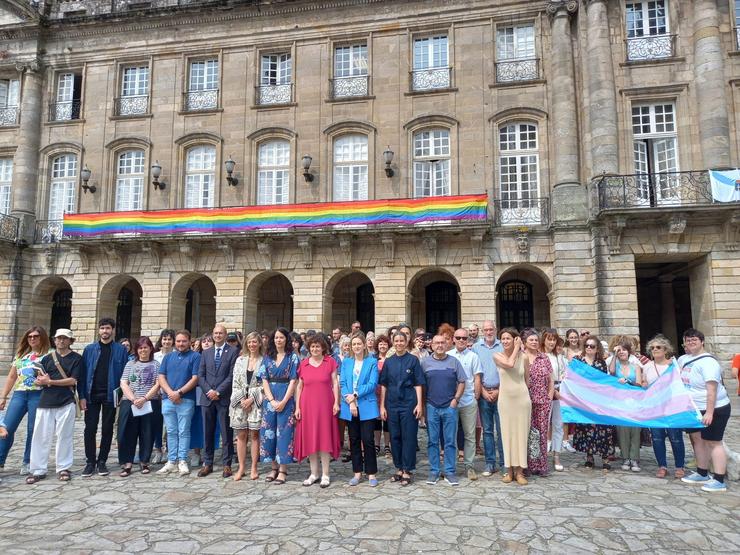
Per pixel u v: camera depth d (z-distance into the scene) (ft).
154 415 27.43
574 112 58.85
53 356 25.08
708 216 51.37
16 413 26.58
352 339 25.67
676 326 66.03
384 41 65.26
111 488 23.53
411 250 60.03
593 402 26.07
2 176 74.02
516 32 63.52
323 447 23.72
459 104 62.54
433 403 24.31
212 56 69.87
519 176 61.05
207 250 64.39
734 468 24.76
